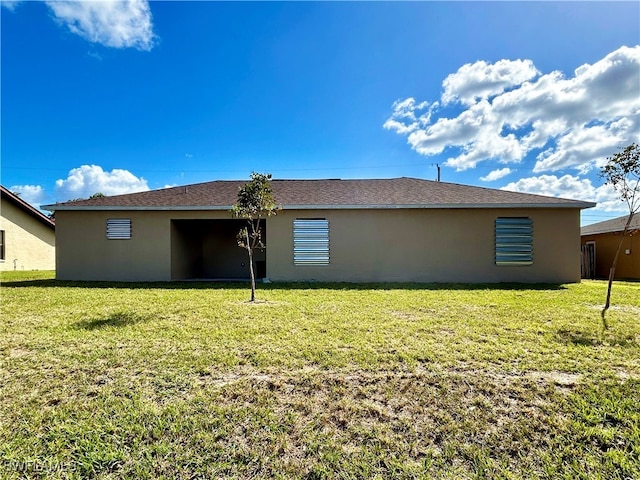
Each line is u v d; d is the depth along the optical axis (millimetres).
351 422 2668
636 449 2324
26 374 3504
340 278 11758
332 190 13656
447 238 11641
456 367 3668
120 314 6270
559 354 4055
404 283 11250
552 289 9758
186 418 2697
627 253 15867
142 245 12070
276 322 5641
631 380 3332
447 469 2174
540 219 11531
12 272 17109
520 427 2586
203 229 15039
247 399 3008
